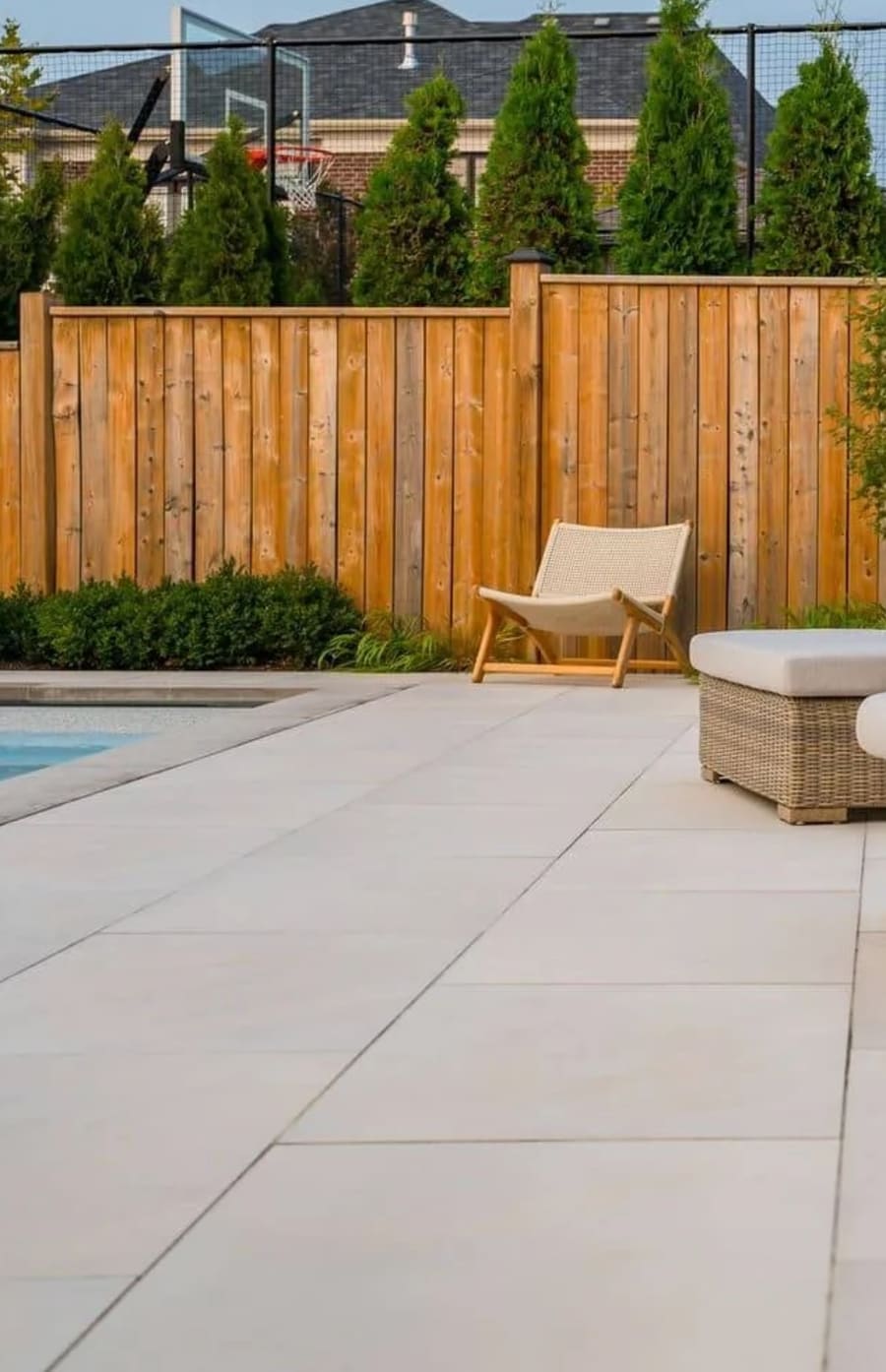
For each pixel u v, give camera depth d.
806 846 4.63
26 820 5.00
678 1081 2.64
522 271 9.55
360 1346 1.78
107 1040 2.87
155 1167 2.29
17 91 16.75
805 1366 1.73
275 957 3.42
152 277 10.59
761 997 3.11
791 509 9.52
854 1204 2.14
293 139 14.98
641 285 9.55
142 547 10.04
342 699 8.16
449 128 10.52
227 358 9.93
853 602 9.42
